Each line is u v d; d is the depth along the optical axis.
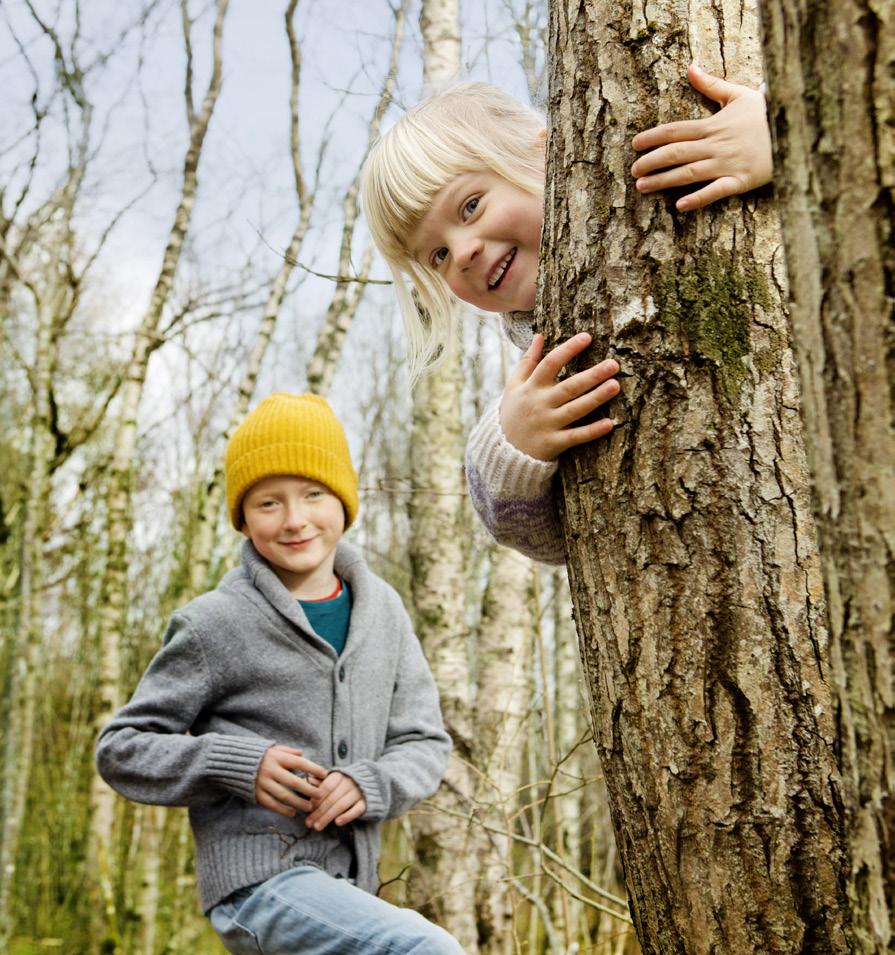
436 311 2.28
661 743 1.23
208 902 2.02
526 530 1.65
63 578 9.14
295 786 1.97
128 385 6.31
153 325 6.36
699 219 1.28
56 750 10.85
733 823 1.17
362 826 2.10
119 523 6.21
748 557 1.20
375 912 1.84
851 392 0.84
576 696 6.46
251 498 2.26
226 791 2.05
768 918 1.15
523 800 5.17
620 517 1.28
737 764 1.18
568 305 1.36
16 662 6.77
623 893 5.77
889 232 0.81
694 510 1.22
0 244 6.70
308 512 2.24
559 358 1.34
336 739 2.14
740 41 1.33
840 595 0.88
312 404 2.35
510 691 4.49
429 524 4.45
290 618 2.18
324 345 5.68
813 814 1.14
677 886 1.22
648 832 1.25
